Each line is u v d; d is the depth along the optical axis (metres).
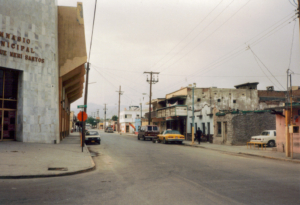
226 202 5.68
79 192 6.60
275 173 9.66
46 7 20.22
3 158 11.41
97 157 15.41
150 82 41.53
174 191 6.73
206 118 30.61
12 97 18.31
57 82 22.72
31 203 5.49
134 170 10.44
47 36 20.12
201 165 11.83
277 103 40.97
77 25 24.69
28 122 18.38
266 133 23.06
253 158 15.35
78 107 18.17
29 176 8.57
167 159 14.22
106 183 7.80
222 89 39.84
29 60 18.66
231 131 25.34
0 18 16.89
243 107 40.19
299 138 17.20
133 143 28.91
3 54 16.91
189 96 38.53
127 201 5.75
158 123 50.09
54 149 16.77
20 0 18.20
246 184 7.63
